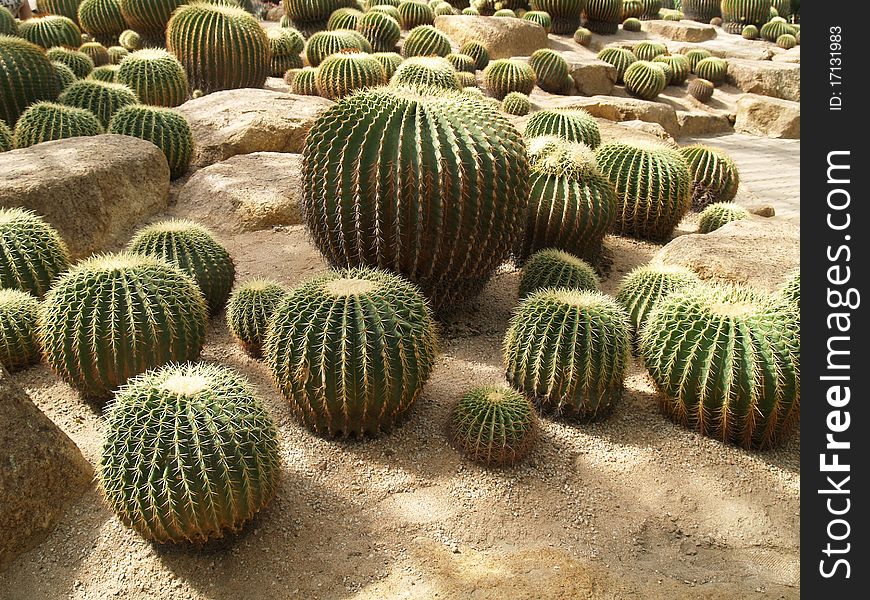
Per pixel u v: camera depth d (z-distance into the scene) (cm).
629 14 1177
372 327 182
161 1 657
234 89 516
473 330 248
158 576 158
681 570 163
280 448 178
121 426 152
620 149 342
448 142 213
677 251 283
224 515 154
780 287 247
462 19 886
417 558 162
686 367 196
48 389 215
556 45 977
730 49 1054
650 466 191
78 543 166
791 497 184
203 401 155
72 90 410
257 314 225
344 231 223
